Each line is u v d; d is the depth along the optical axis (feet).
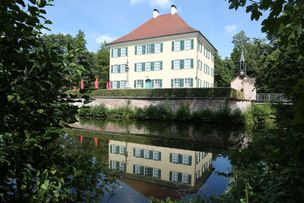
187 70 133.59
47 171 8.81
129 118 109.70
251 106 88.69
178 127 80.84
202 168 32.96
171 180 27.96
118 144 48.67
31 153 7.54
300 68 13.03
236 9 7.24
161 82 140.26
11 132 7.59
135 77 148.46
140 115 106.83
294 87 5.10
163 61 139.95
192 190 24.49
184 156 40.55
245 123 86.07
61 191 9.45
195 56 131.44
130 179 27.53
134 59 148.87
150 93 109.91
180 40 135.13
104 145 45.68
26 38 7.86
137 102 113.60
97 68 198.70
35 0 7.78
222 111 90.53
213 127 80.89
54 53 7.89
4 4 7.01
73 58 8.85
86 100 9.24
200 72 138.82
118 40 156.46
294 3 6.17
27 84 7.54
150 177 28.78
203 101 97.35
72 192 10.61
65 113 8.55
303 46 6.73
